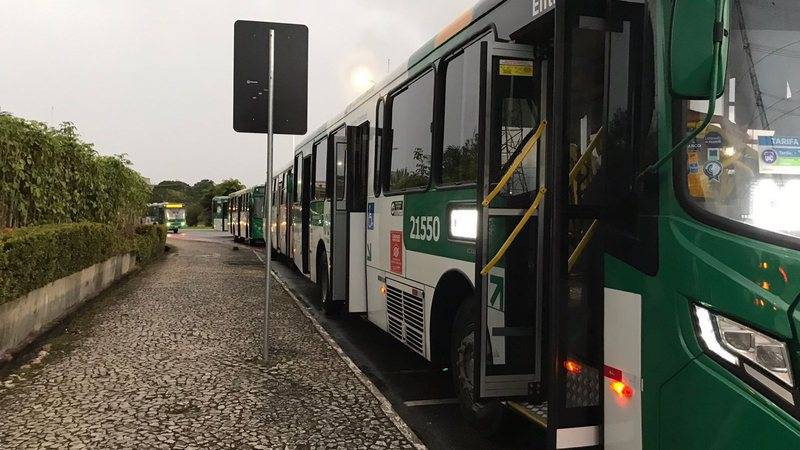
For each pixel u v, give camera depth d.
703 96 2.24
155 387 5.14
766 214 2.36
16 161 8.05
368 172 7.29
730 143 2.44
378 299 6.79
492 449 4.25
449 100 4.89
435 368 6.48
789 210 2.38
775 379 2.14
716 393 2.27
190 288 11.27
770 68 2.50
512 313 3.76
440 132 5.04
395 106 6.34
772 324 2.15
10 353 6.10
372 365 6.62
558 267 2.94
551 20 3.43
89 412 4.51
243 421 4.41
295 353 6.42
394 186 6.28
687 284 2.39
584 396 2.98
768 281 2.20
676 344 2.43
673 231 2.47
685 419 2.38
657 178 2.56
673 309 2.45
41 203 9.00
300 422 4.41
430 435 4.54
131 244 13.90
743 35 2.50
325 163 9.58
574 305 3.02
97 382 5.25
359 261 7.50
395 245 6.17
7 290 5.92
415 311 5.55
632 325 2.68
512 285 3.78
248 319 8.26
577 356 2.99
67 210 10.37
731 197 2.39
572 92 2.95
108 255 11.23
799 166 2.43
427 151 5.32
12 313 6.29
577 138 3.02
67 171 10.12
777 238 2.22
